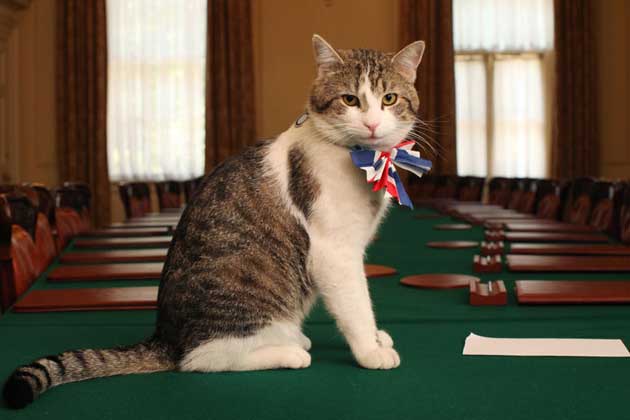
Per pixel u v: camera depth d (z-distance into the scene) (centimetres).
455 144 789
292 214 141
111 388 124
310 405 114
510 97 810
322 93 144
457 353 144
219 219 140
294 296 143
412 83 154
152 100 788
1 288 203
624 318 171
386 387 123
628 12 809
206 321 135
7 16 755
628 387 120
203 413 111
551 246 282
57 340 159
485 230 356
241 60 783
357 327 138
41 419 108
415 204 591
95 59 771
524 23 802
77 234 364
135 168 791
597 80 812
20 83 791
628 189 311
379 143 145
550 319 171
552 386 121
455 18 801
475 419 106
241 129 788
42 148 798
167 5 784
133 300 192
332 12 806
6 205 205
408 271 251
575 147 805
